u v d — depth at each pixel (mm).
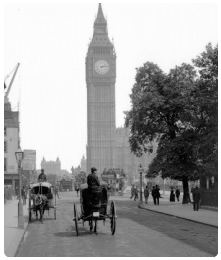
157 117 48812
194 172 45938
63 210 38219
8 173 81562
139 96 47969
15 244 15195
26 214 31797
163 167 46938
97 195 18062
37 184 25453
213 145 40562
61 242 16547
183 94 45594
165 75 47375
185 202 47719
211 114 41969
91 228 20094
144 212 36156
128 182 192000
